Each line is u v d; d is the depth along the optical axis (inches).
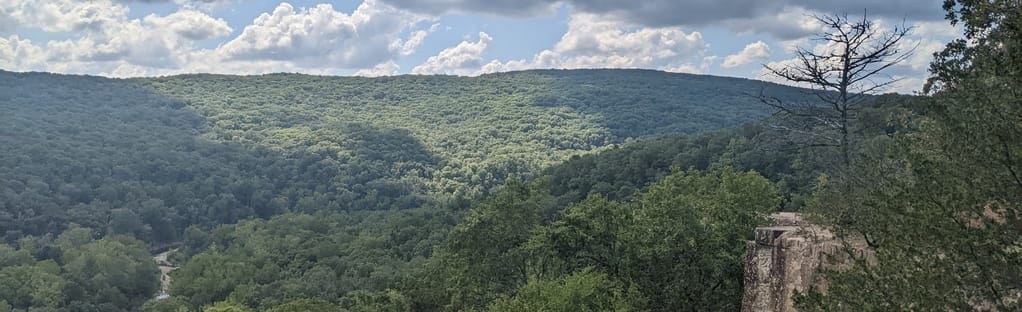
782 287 697.0
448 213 4220.0
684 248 1066.1
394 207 6373.0
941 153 510.3
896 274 473.1
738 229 1106.7
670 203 1104.2
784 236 708.0
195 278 3782.0
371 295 2085.4
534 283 1118.4
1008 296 457.4
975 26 497.4
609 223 1235.2
